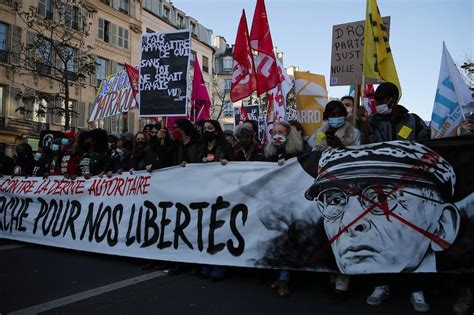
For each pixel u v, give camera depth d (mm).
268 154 5043
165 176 5512
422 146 4102
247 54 7141
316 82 7812
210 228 4996
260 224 4672
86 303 4090
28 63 21953
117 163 6871
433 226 3949
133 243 5594
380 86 4582
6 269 5324
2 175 7434
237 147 6184
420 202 3998
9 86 23453
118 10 30641
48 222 6629
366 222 4090
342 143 4488
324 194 4332
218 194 5023
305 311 3883
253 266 4625
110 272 5195
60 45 20078
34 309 3930
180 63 6621
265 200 4691
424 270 3906
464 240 3885
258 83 6957
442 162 4035
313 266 4281
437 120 6281
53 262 5699
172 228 5285
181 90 6562
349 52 6391
